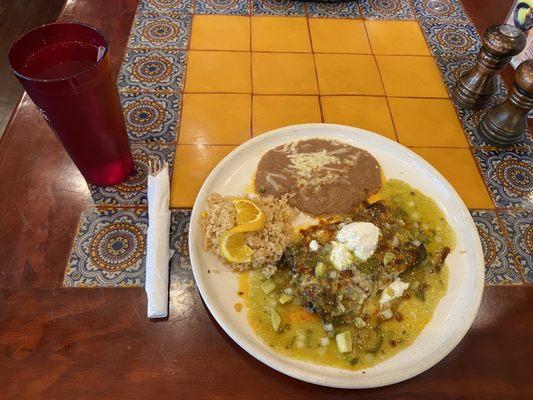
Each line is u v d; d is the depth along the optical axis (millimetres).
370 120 1104
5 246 830
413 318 757
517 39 1024
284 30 1322
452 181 993
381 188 931
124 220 884
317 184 915
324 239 806
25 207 889
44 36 758
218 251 792
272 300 767
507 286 831
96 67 701
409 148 1051
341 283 747
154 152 1000
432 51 1300
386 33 1343
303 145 980
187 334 738
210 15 1349
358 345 723
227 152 1013
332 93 1161
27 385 676
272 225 822
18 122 1027
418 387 697
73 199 910
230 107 1105
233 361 713
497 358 737
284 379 697
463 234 860
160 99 1112
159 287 761
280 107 1116
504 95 1186
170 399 673
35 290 777
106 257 829
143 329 740
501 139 1052
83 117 751
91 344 720
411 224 875
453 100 1170
